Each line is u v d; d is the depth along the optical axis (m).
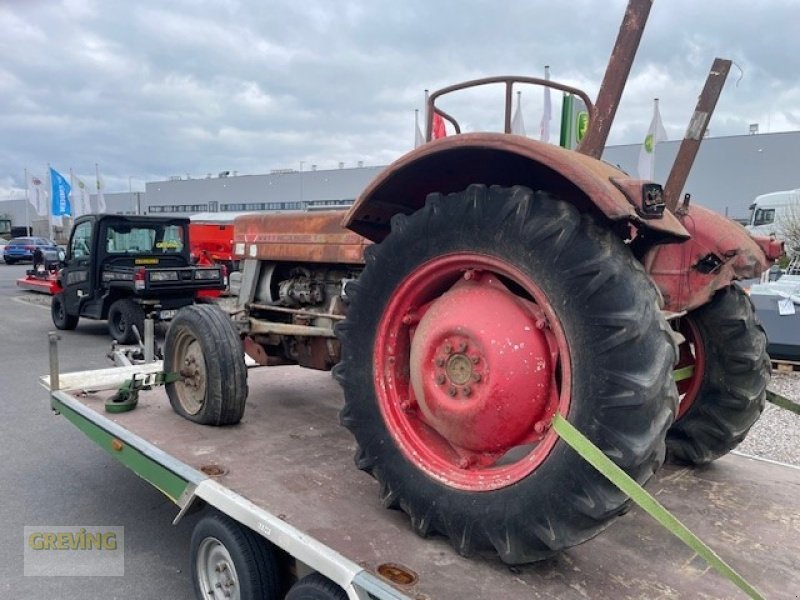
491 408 1.94
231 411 3.31
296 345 3.93
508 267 1.93
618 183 1.78
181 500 2.69
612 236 1.84
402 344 2.29
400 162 2.10
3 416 5.86
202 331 3.30
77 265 10.22
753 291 7.34
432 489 2.09
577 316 1.78
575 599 1.81
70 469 4.57
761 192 30.72
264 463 2.82
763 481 2.77
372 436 2.27
